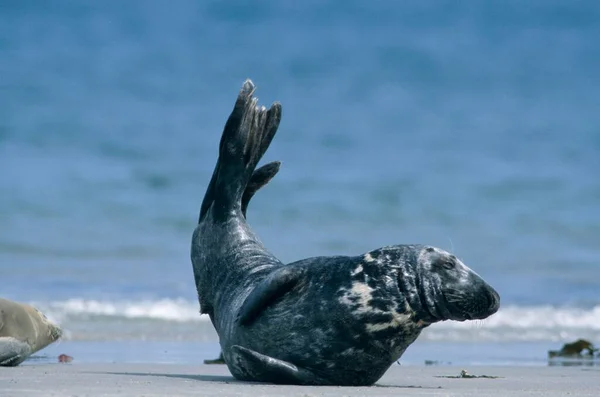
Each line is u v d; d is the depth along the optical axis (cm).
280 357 2414
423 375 3098
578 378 3067
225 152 2903
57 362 3428
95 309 5044
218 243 2838
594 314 5350
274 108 2981
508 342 4569
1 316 3128
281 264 2742
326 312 2356
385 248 2408
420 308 2339
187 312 5088
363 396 2181
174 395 2109
